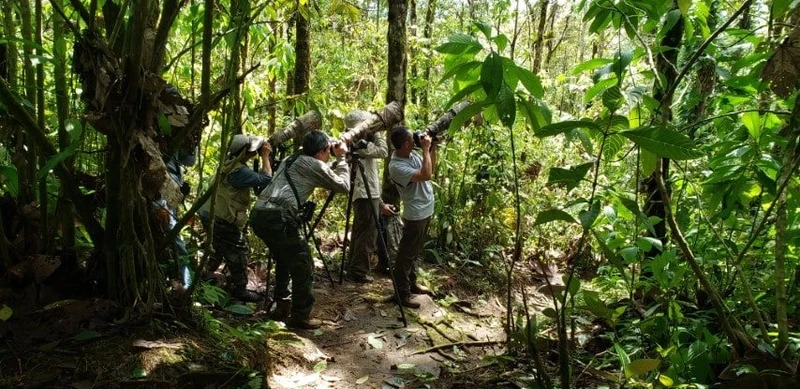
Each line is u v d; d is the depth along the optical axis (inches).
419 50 272.8
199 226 197.0
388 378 135.9
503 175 233.9
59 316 104.2
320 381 128.2
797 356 94.7
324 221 243.9
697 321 116.6
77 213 114.5
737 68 111.3
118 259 108.4
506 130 243.9
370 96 320.2
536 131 84.4
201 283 139.9
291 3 150.7
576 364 128.3
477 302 202.1
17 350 95.7
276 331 140.3
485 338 170.2
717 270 131.5
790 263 118.7
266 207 145.7
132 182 97.2
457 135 236.2
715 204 113.5
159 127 102.1
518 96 91.0
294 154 152.6
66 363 93.7
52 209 117.4
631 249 117.8
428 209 177.5
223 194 157.6
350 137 173.0
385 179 217.0
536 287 222.1
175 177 134.7
